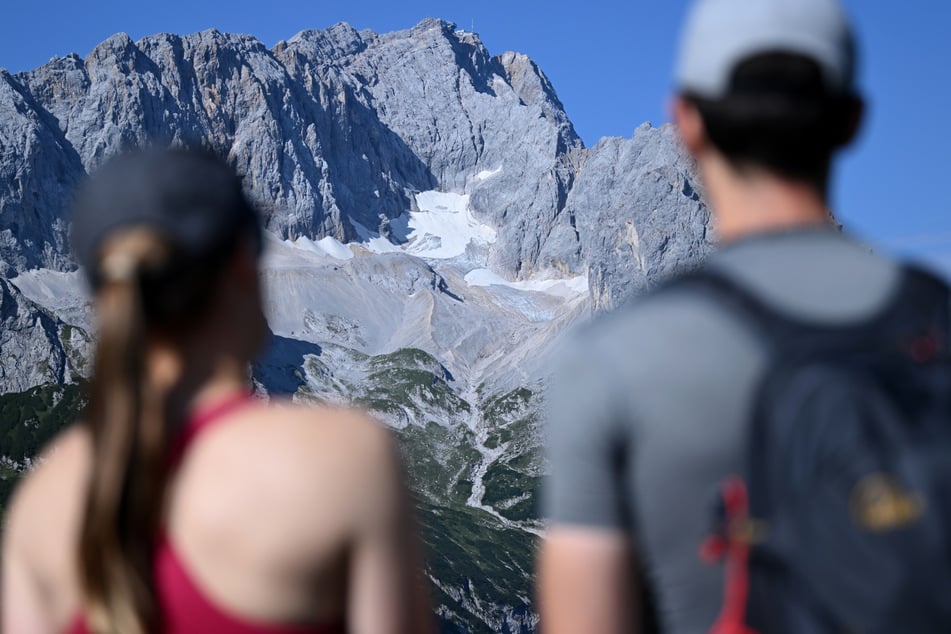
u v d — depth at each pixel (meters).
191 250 4.55
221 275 4.72
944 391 4.12
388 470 4.49
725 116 4.66
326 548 4.30
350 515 4.32
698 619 4.36
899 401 4.10
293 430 4.45
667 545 4.39
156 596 4.34
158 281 4.52
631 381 4.42
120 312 4.45
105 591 4.34
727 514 4.23
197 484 4.42
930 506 3.91
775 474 4.15
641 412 4.40
